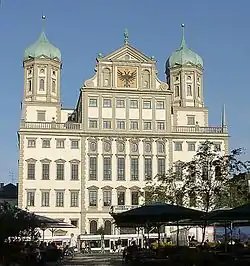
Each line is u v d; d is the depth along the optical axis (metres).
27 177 111.12
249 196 58.19
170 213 36.81
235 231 67.31
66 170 112.75
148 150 115.75
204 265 33.72
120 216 37.81
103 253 89.94
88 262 56.88
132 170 114.56
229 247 44.44
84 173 113.06
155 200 78.44
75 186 112.44
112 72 117.00
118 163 114.38
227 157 64.19
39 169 111.75
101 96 115.88
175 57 126.44
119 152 114.81
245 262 32.19
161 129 116.88
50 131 112.94
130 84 117.38
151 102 117.38
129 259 50.88
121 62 117.50
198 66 125.75
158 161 115.50
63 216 111.00
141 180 114.38
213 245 52.16
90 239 94.81
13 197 139.00
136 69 117.94
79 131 113.88
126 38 118.44
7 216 48.25
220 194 59.41
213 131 118.25
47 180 111.69
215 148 82.25
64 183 112.12
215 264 33.62
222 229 73.44
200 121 121.62
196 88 124.44
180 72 124.94
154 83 118.12
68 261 59.28
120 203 113.19
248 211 30.25
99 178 113.44
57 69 121.19
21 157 111.50
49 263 53.91
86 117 114.81
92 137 114.50
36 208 110.44
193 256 34.41
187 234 75.75
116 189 113.44
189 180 64.12
